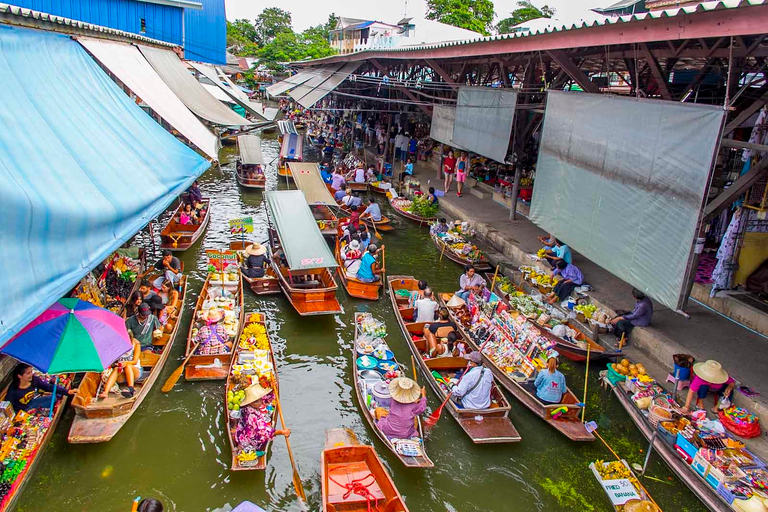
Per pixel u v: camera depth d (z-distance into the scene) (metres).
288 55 61.25
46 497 7.09
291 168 21.09
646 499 7.41
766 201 10.18
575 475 8.12
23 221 6.09
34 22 10.14
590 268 14.10
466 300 12.44
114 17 23.30
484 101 16.66
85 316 7.33
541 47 11.56
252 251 13.62
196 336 10.21
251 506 6.17
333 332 11.95
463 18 46.97
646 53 9.77
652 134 9.16
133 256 13.58
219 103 21.34
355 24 68.19
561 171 12.36
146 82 14.96
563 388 9.08
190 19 34.25
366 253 13.43
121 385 8.69
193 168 12.46
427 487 7.79
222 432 8.54
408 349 11.17
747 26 6.62
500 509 7.51
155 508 5.61
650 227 9.27
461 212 18.94
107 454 7.88
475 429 8.55
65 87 9.99
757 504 6.72
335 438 8.16
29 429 7.59
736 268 11.27
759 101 8.57
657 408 8.73
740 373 9.22
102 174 8.73
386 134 27.42
